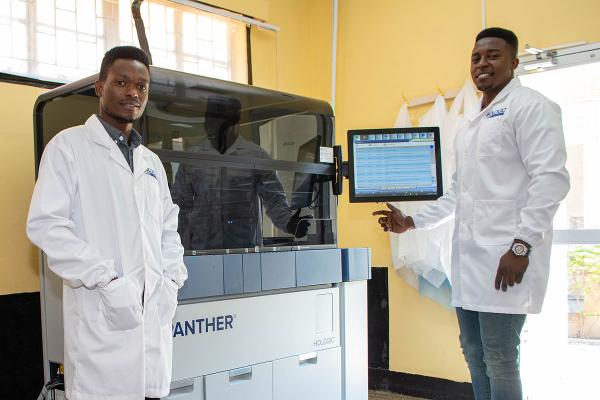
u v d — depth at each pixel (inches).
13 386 87.2
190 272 72.0
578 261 108.4
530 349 106.7
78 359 56.5
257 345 79.8
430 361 119.4
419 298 121.4
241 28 124.5
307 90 140.3
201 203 81.8
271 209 91.0
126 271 58.2
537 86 107.2
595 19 98.9
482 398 75.6
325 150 100.2
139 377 56.7
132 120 62.6
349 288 94.5
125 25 104.2
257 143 92.8
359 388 95.2
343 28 136.2
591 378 109.6
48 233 55.6
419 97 122.6
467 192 74.4
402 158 90.1
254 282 79.4
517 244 66.0
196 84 84.5
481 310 70.7
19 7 91.2
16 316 88.0
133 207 59.9
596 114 101.8
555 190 65.3
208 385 73.6
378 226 127.3
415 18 123.6
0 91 88.0
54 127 82.1
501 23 110.4
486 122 73.2
